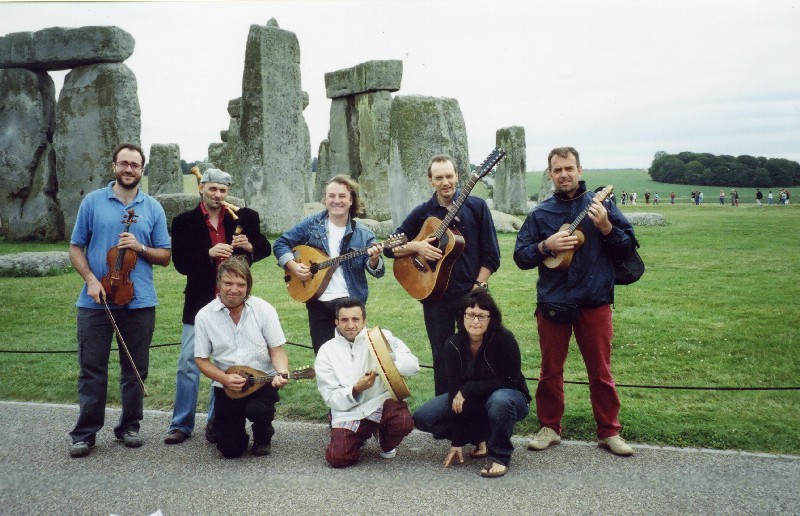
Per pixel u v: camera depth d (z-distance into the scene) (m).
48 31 18.84
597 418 5.41
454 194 5.96
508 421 5.00
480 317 5.20
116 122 18.64
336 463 5.17
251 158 18.33
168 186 27.53
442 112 16.86
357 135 25.27
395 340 5.48
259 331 5.62
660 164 92.31
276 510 4.50
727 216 26.97
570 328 5.51
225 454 5.39
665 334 8.38
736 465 5.02
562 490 4.70
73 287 12.24
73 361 8.05
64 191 19.12
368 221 18.64
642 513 4.36
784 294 10.62
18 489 4.87
